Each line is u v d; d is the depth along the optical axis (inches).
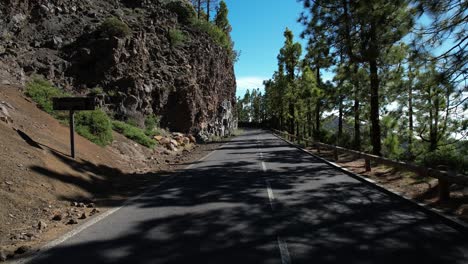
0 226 263.7
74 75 911.7
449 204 313.3
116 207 352.2
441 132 600.4
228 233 257.1
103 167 538.3
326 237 245.0
